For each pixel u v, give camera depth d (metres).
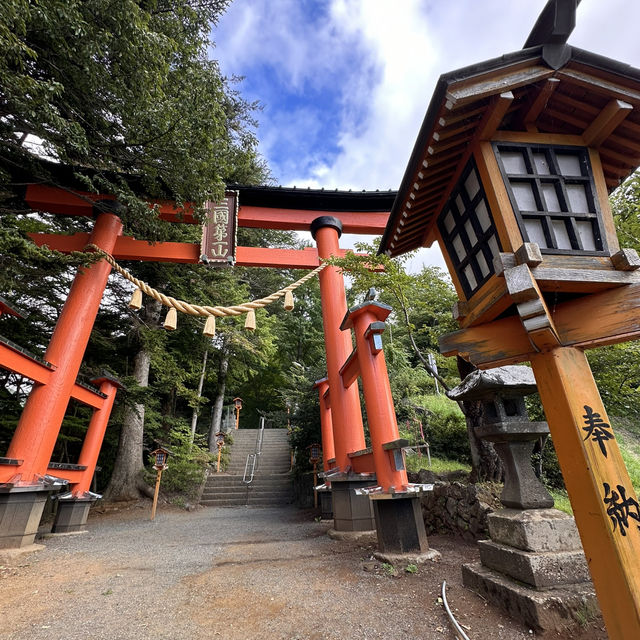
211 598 2.90
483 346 2.09
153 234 6.03
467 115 1.88
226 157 5.51
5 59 3.31
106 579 3.45
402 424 8.57
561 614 2.13
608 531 1.48
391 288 4.94
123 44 4.17
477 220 2.12
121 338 10.55
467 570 2.82
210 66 5.89
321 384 7.20
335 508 5.26
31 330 8.15
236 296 11.25
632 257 1.69
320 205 8.37
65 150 4.29
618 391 4.97
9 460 4.64
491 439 2.91
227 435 14.17
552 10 1.83
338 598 2.79
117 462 9.91
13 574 3.68
